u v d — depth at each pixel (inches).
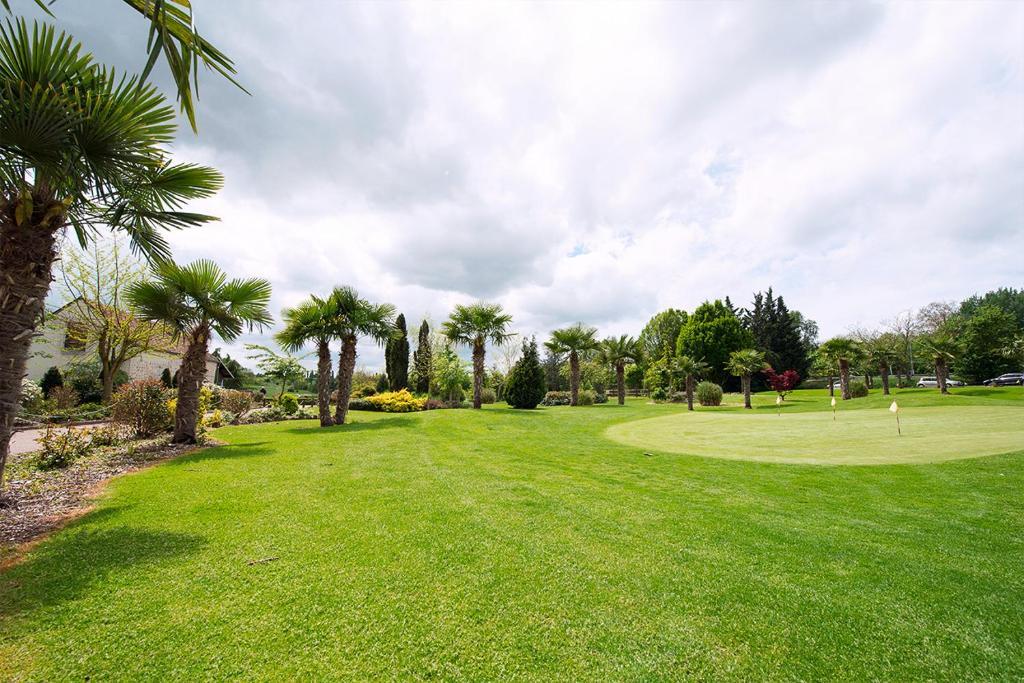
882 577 120.2
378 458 292.4
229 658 79.7
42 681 73.0
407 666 78.2
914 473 246.7
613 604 102.8
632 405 1093.8
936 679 77.2
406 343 1164.5
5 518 161.0
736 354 1038.4
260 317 399.9
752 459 301.3
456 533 149.6
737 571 123.3
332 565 122.0
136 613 95.1
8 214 174.2
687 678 76.6
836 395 1321.4
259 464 267.4
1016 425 457.7
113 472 242.4
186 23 97.0
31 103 145.5
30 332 181.2
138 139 183.3
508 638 87.8
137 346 763.4
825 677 77.5
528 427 500.4
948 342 984.3
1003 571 124.8
